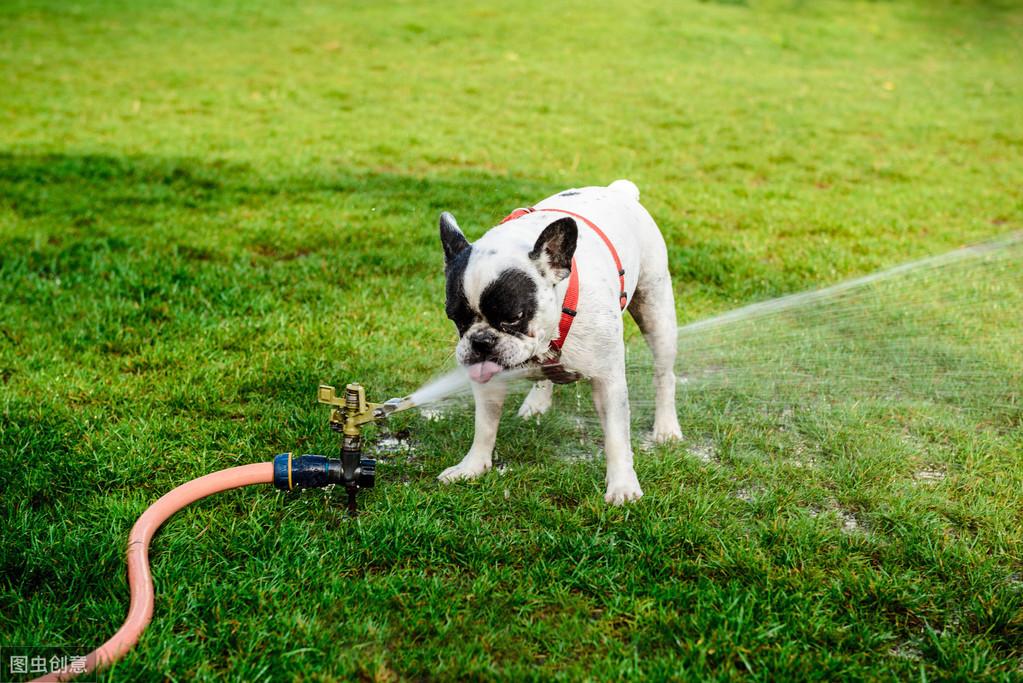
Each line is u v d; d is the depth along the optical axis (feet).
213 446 12.60
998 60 58.39
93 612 9.02
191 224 23.75
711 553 10.09
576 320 10.62
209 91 44.62
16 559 9.70
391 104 42.68
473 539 10.35
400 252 21.84
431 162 32.60
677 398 14.78
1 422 12.70
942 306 19.01
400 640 8.83
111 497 11.14
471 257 10.03
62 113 38.65
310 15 65.98
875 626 9.03
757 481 12.10
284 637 8.62
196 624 8.91
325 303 18.54
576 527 10.61
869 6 74.79
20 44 53.98
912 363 16.08
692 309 19.16
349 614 9.07
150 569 9.62
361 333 16.99
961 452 12.73
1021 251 23.16
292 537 10.23
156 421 13.05
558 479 11.84
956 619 9.34
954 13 73.87
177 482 11.67
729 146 36.09
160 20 63.00
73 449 12.16
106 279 19.39
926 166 33.22
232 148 33.37
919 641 8.97
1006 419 13.98
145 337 16.48
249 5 68.95
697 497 11.29
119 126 36.55
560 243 9.88
